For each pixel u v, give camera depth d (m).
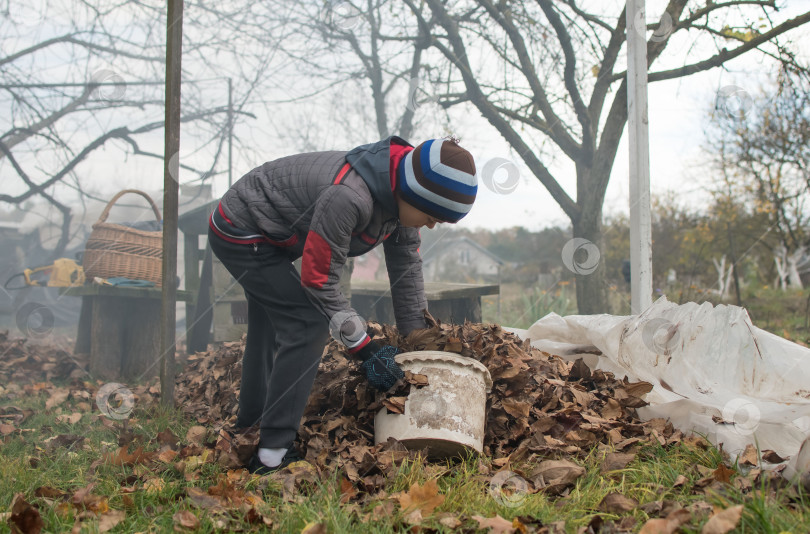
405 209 2.06
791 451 2.21
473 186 1.97
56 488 1.99
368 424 2.36
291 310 2.11
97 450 2.44
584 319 3.15
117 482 2.04
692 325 2.67
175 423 2.79
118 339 4.38
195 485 2.03
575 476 1.98
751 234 13.83
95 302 4.33
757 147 11.15
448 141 1.98
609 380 2.74
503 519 1.65
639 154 3.47
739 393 2.44
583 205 5.93
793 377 2.37
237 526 1.66
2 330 5.70
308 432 2.31
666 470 2.04
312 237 1.96
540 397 2.55
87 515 1.73
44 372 4.45
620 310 8.15
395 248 2.45
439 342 2.43
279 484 1.96
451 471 2.08
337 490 1.90
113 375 4.33
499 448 2.31
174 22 2.92
